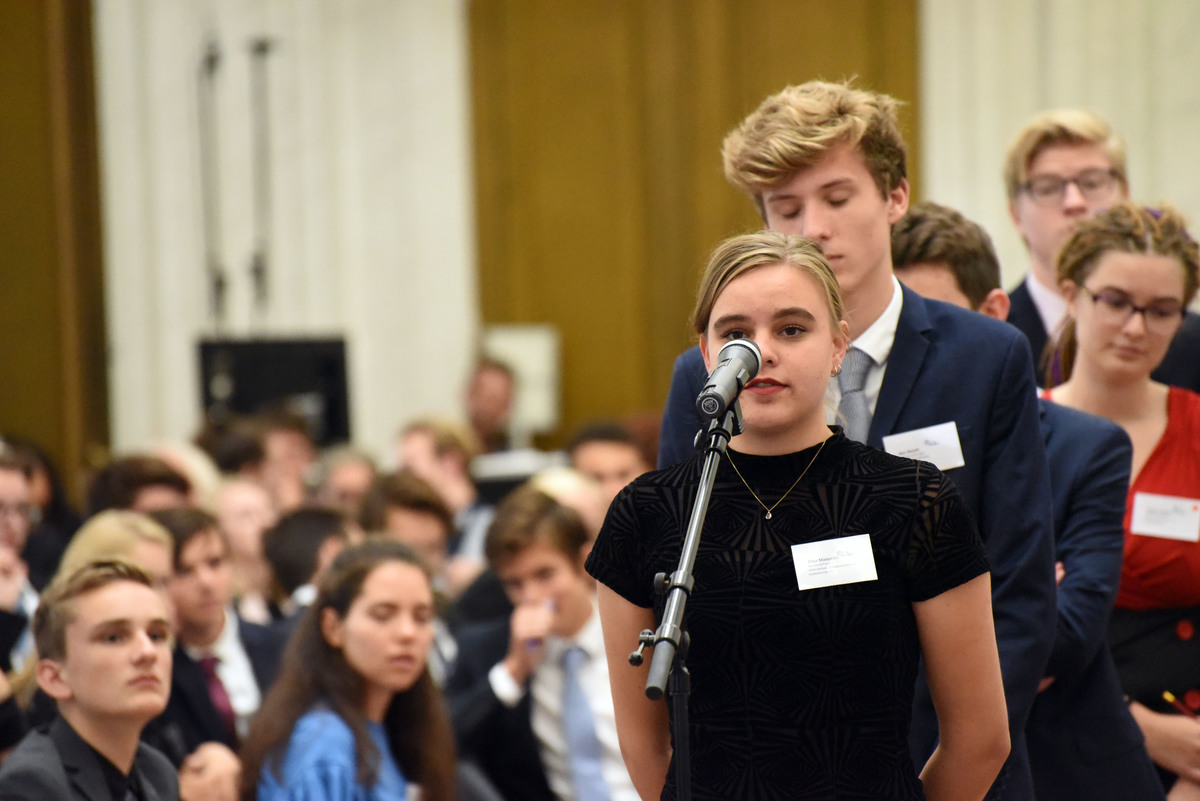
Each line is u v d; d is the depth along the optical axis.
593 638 9.31
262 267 21.02
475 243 21.89
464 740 9.12
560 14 21.83
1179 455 6.98
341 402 19.22
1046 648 5.29
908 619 4.34
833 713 4.24
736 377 4.15
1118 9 19.31
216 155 20.92
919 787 4.35
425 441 16.19
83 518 11.60
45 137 20.03
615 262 21.91
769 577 4.27
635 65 21.80
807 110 5.42
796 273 4.40
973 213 20.00
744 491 4.40
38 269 20.09
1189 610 6.96
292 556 10.41
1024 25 19.78
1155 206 7.07
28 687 8.02
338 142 21.50
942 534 4.30
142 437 20.59
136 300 20.59
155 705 6.35
